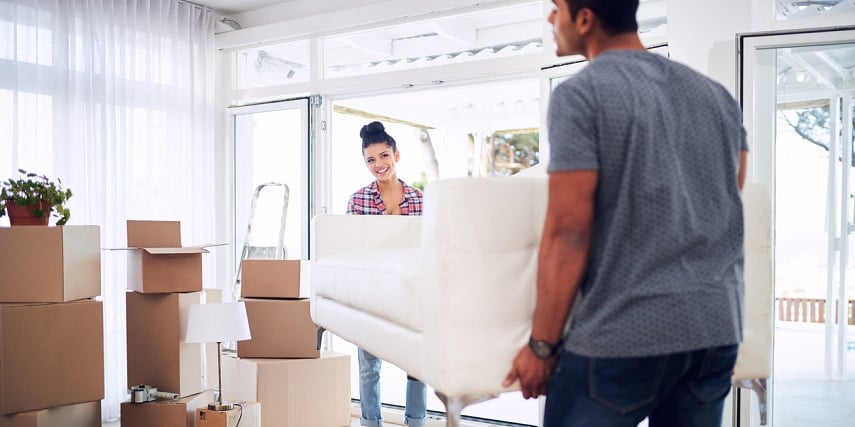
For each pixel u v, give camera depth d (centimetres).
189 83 498
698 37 329
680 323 121
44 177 321
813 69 321
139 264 347
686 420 136
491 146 1031
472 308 145
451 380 144
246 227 525
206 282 502
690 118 128
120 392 442
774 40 312
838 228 322
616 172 122
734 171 132
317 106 484
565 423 130
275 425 374
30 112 404
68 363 307
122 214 449
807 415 327
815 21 309
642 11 355
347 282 213
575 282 124
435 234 146
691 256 125
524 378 137
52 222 412
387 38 458
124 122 452
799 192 325
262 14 516
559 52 145
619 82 124
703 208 127
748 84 316
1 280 303
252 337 386
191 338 324
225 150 529
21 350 295
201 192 503
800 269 328
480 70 420
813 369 326
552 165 122
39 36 411
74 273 313
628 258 123
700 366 130
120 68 452
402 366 171
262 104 509
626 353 121
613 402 124
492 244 147
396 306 171
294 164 497
